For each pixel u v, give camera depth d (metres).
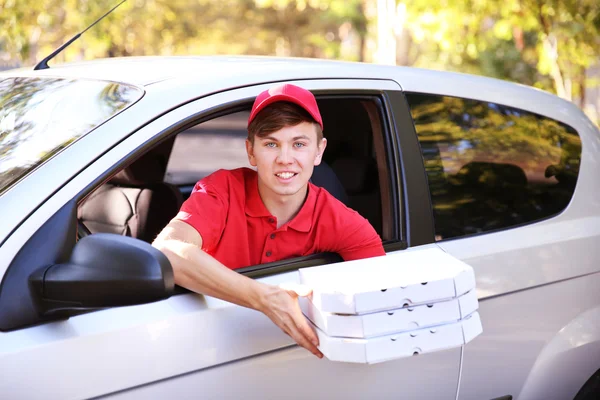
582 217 2.84
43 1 8.87
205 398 1.99
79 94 2.23
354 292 1.85
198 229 2.10
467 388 2.49
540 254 2.64
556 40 8.50
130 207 2.89
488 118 2.79
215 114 2.16
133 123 2.02
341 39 23.59
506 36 8.78
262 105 2.09
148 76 2.26
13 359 1.71
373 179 2.70
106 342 1.83
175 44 16.11
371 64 2.64
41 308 1.75
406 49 15.24
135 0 12.92
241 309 2.03
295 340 1.97
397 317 1.89
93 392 1.81
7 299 1.74
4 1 8.32
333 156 2.88
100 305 1.70
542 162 2.85
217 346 1.99
